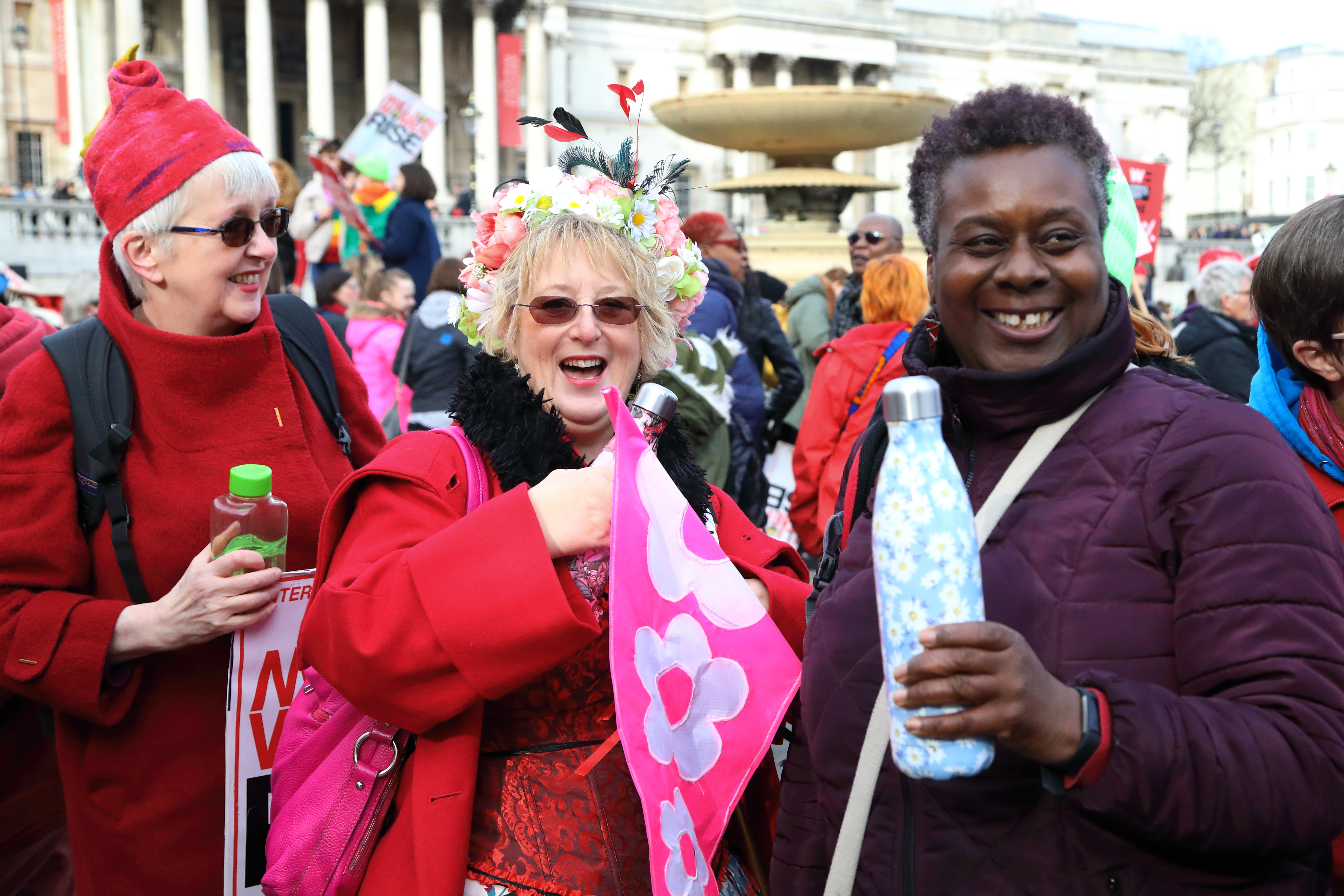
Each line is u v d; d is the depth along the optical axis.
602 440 2.53
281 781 2.38
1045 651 1.66
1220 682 1.54
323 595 2.16
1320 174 100.25
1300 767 1.45
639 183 2.55
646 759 2.00
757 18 63.53
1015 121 1.73
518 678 2.08
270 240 2.90
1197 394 1.71
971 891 1.69
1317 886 1.68
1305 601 1.52
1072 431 1.75
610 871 2.21
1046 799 1.67
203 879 2.75
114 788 2.74
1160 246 57.59
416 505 2.28
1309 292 2.43
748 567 2.46
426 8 55.59
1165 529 1.63
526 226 2.45
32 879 3.29
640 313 2.51
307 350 3.15
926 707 1.46
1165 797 1.44
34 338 3.54
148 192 2.74
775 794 2.49
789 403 7.41
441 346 7.51
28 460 2.70
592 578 2.26
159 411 2.79
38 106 51.56
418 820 2.15
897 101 17.14
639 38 62.91
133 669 2.68
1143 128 82.50
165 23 53.44
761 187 17.91
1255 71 104.75
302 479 2.89
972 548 1.53
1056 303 1.73
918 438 1.55
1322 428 2.54
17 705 3.16
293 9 59.03
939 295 1.83
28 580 2.66
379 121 14.86
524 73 58.88
